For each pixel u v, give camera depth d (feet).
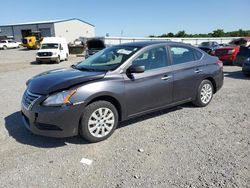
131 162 11.27
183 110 18.70
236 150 12.27
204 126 15.53
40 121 12.27
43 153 12.19
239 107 19.47
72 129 12.56
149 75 15.02
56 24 186.19
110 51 16.49
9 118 17.30
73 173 10.45
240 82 29.91
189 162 11.18
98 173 10.43
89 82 12.87
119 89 13.66
